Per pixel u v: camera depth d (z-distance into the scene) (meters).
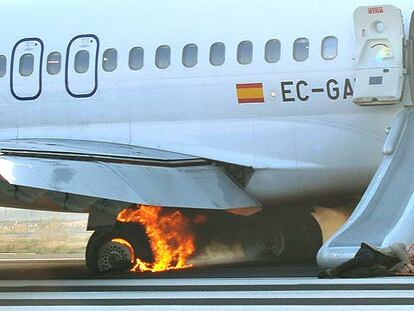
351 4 44.94
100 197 39.53
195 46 47.28
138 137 48.38
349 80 44.09
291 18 45.62
